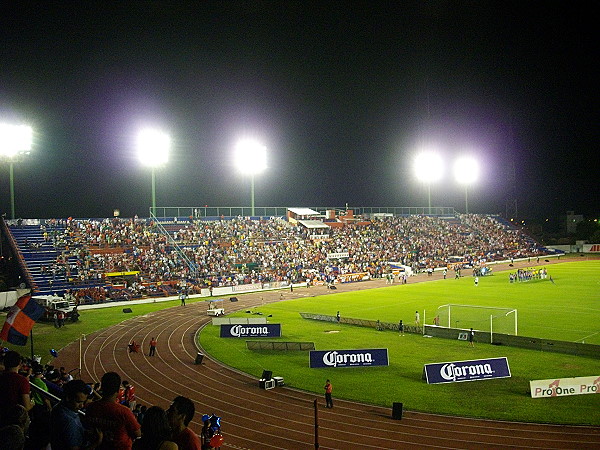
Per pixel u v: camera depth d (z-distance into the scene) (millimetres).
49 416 8500
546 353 31719
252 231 86625
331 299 60406
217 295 65625
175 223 81125
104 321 46938
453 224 116562
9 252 64500
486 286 67312
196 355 33750
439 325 40562
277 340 37812
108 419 6762
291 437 19516
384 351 29766
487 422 20641
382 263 88562
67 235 67375
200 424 21062
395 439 19125
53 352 24078
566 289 61219
